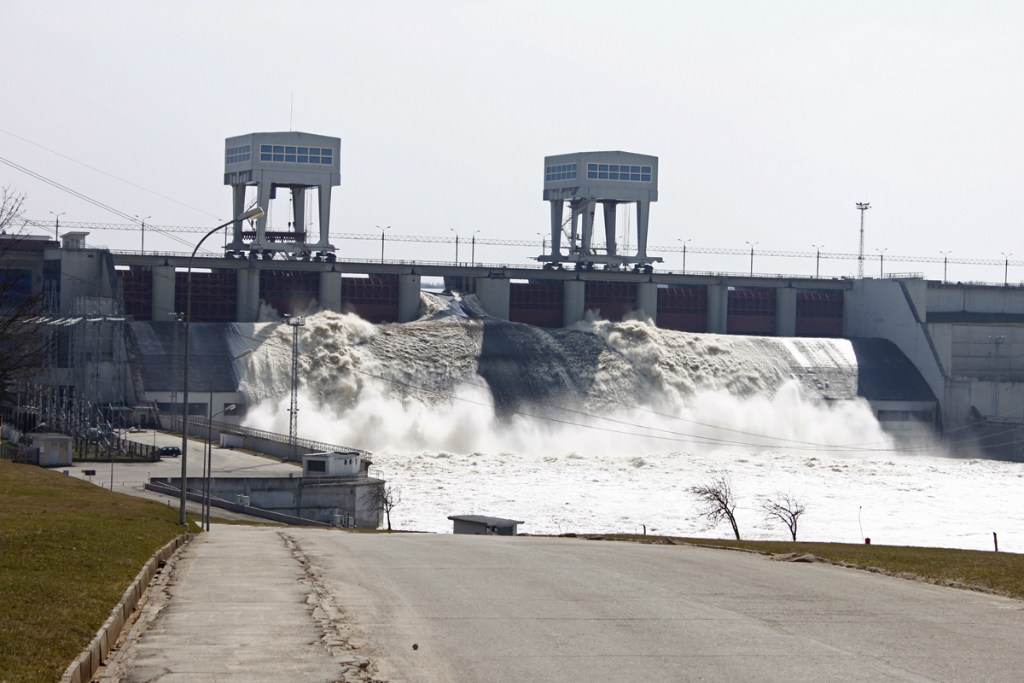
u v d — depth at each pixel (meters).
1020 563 43.72
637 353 194.38
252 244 185.38
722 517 117.88
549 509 121.12
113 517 55.69
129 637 24.48
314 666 21.62
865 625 27.48
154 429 153.50
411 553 44.97
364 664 21.97
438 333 187.12
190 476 109.81
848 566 42.81
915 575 39.12
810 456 178.12
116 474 111.94
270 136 184.75
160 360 165.25
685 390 192.50
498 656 23.06
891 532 112.88
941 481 151.88
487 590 32.78
